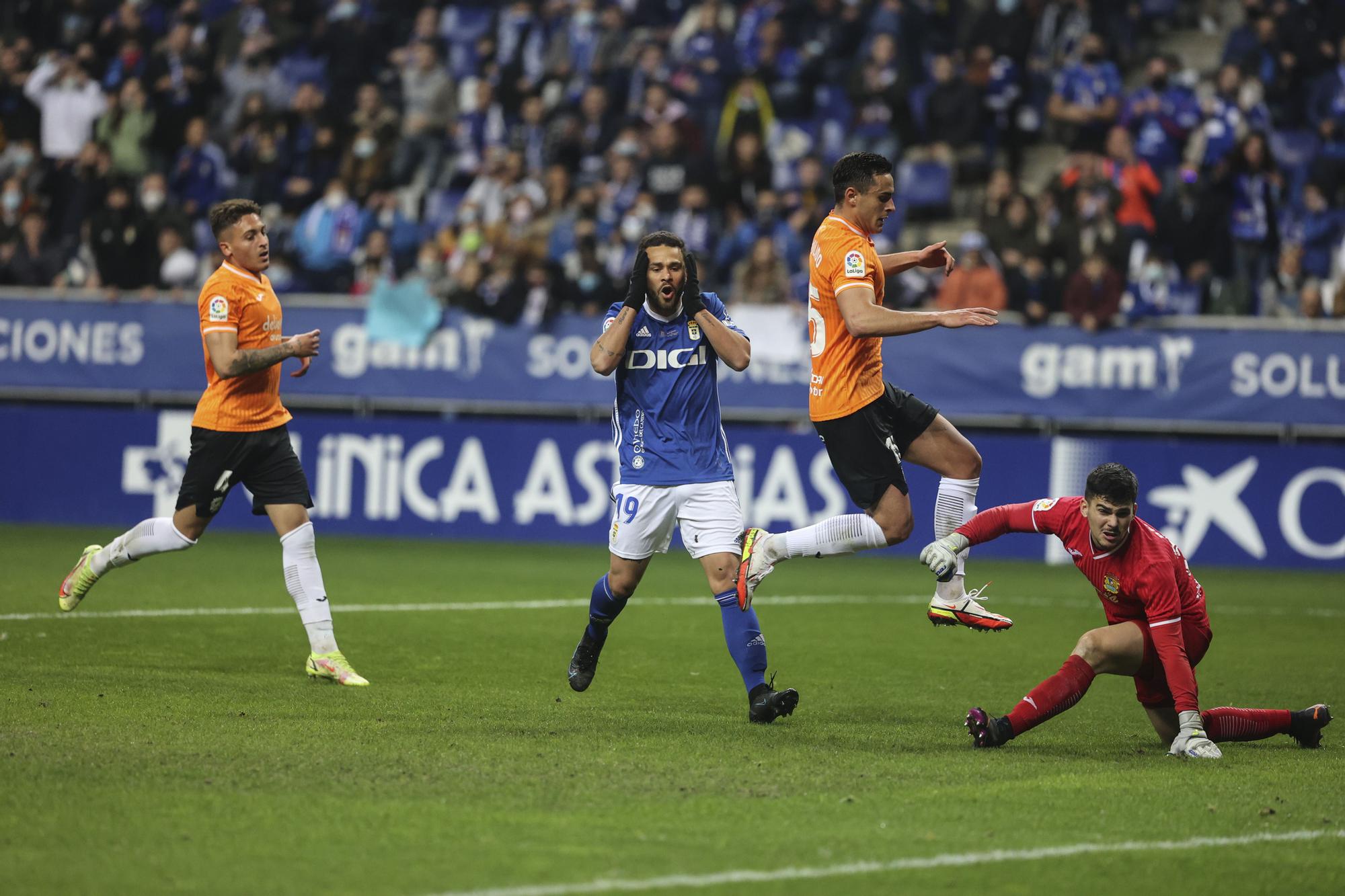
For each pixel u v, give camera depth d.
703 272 58.78
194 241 63.12
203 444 27.11
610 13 69.12
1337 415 53.69
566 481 57.75
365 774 19.03
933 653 32.72
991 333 55.44
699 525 24.00
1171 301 56.56
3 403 61.97
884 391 24.80
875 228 24.25
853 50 68.38
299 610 27.19
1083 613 40.66
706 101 66.25
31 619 34.00
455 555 52.75
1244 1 66.94
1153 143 62.00
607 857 15.52
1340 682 30.11
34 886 14.27
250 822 16.59
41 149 67.81
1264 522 54.34
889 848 16.14
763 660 23.78
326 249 61.28
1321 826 17.48
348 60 69.00
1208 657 33.44
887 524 24.17
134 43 70.31
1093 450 55.22
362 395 58.75
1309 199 59.34
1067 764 20.83
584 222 58.06
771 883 14.80
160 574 44.28
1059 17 67.75
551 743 21.38
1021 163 66.94
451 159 67.88
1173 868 15.66
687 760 20.41
